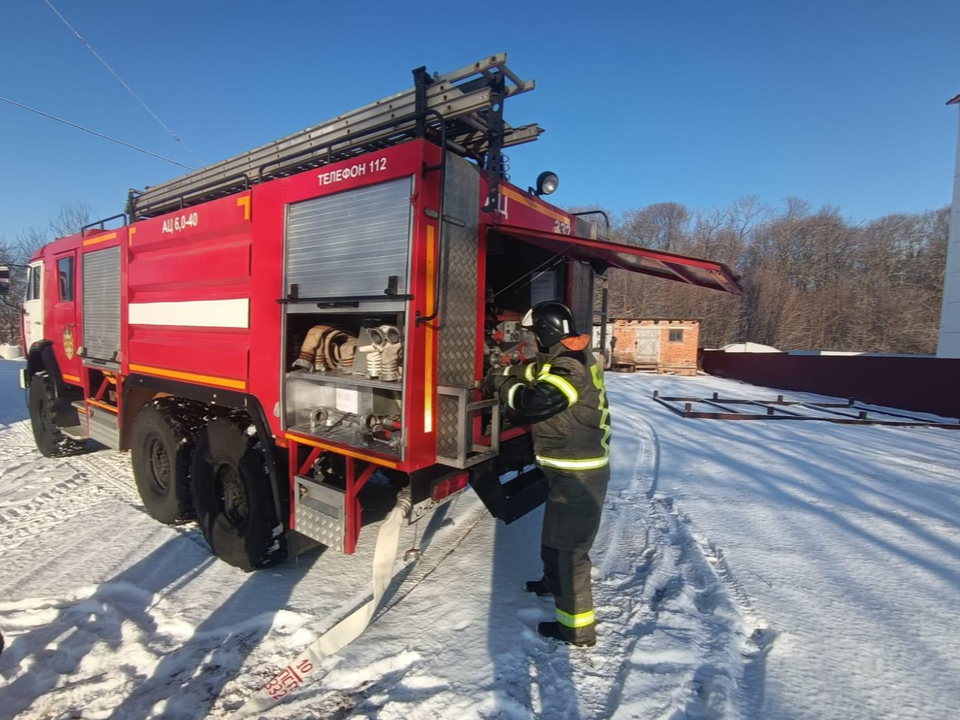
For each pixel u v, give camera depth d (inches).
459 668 98.8
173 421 163.3
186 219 160.4
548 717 87.2
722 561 143.7
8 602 124.6
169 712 90.0
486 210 110.3
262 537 132.2
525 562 144.6
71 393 245.1
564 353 106.7
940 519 180.5
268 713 89.0
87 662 102.0
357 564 143.5
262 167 146.9
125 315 191.8
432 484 116.2
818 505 193.8
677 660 100.7
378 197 109.6
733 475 234.8
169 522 170.4
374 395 115.7
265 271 133.4
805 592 127.0
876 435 350.6
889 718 86.4
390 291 106.0
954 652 103.9
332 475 130.6
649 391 639.8
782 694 91.6
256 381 136.1
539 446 108.2
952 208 657.0
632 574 138.6
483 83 120.5
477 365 121.1
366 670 98.1
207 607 121.1
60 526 170.7
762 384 764.6
